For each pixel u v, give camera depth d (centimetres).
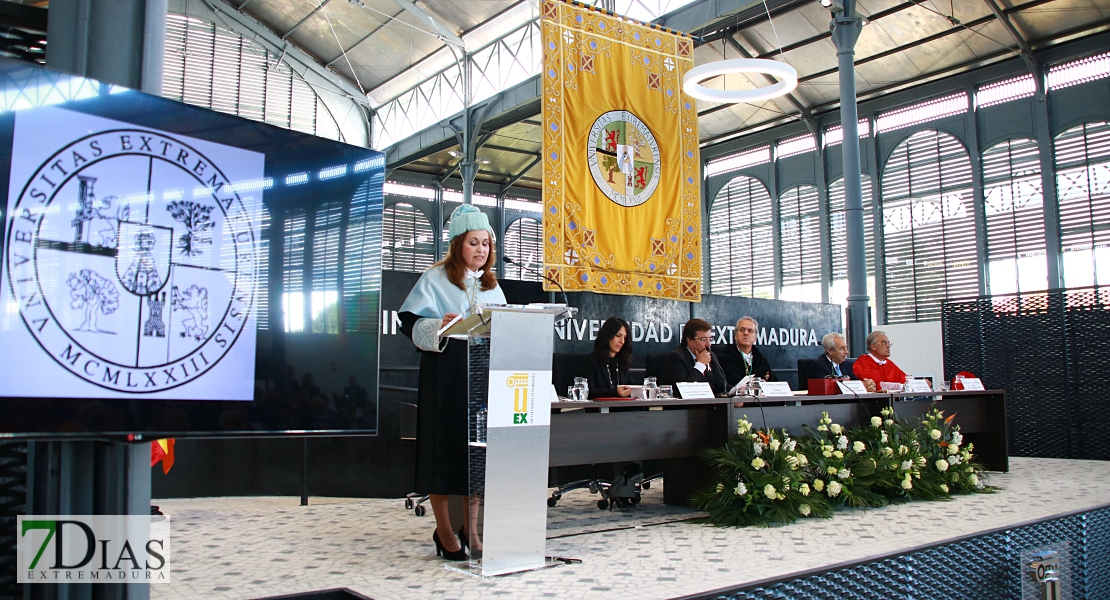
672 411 413
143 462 178
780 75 674
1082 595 365
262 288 187
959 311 852
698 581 253
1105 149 1162
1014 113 1258
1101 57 1174
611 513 428
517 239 1933
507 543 271
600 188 643
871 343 591
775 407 449
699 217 696
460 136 1548
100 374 159
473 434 275
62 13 181
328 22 1591
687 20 1166
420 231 1812
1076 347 761
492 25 1480
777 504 381
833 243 1469
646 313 695
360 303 205
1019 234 1239
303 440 529
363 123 1831
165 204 172
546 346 289
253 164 188
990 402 610
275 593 239
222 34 1600
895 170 1399
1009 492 480
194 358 173
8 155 150
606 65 659
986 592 317
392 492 538
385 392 543
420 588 247
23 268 150
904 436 470
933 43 1248
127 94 168
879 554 286
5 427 146
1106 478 551
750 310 788
